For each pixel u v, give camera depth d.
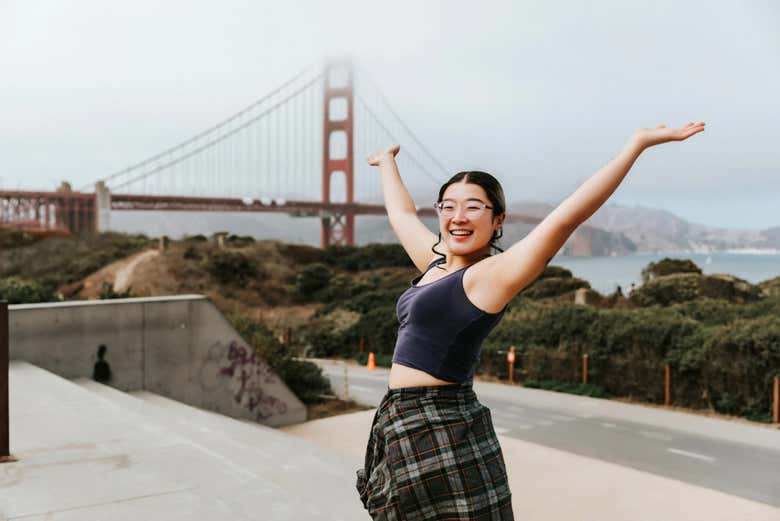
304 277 46.75
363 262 53.47
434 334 1.62
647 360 18.41
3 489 3.70
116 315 10.05
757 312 22.09
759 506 9.09
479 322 1.58
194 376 11.12
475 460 1.59
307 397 16.92
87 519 3.25
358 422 13.98
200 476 3.98
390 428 1.63
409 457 1.58
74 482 3.84
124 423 5.30
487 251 1.72
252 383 12.30
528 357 21.12
